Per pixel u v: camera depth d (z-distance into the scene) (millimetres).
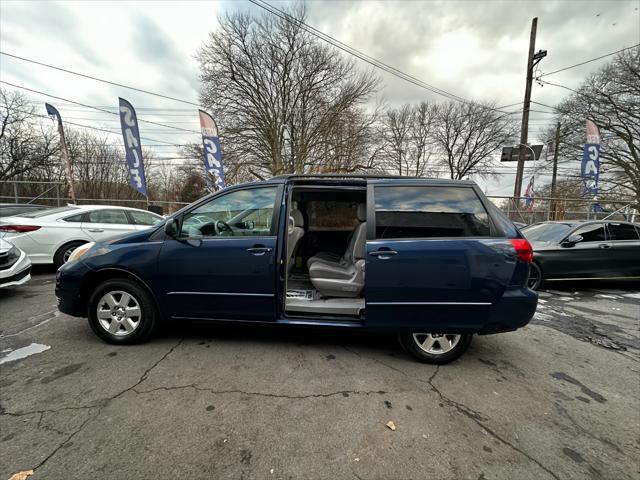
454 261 2422
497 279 2412
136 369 2416
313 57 18531
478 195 2566
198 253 2660
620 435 1858
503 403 2148
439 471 1554
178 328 3225
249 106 19156
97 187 24969
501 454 1680
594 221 5738
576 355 2971
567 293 5547
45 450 1603
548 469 1590
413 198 2584
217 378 2322
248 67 18797
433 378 2439
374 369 2541
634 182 18594
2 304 3979
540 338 3371
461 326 2500
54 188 16844
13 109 21766
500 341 3256
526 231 6375
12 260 4094
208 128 10352
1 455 1563
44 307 3857
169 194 31781
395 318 2531
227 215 2764
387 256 2463
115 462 1546
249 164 18828
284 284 2766
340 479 1493
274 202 2738
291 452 1646
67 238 5543
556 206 13078
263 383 2275
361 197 3893
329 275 3059
